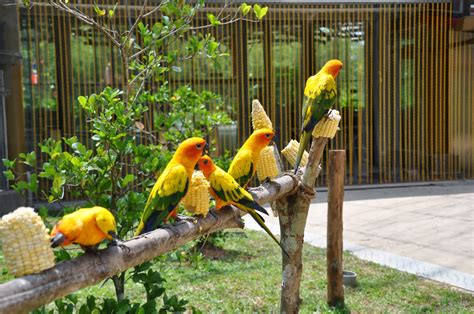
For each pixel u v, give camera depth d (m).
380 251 7.21
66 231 1.95
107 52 11.20
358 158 13.20
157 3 10.28
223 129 12.10
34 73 10.83
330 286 5.14
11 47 9.96
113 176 3.71
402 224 8.95
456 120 13.47
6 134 9.89
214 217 2.79
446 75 13.23
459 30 12.98
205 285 5.73
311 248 7.38
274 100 12.38
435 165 13.45
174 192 2.47
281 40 12.29
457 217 9.38
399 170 13.41
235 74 12.11
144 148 3.83
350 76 12.77
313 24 12.42
